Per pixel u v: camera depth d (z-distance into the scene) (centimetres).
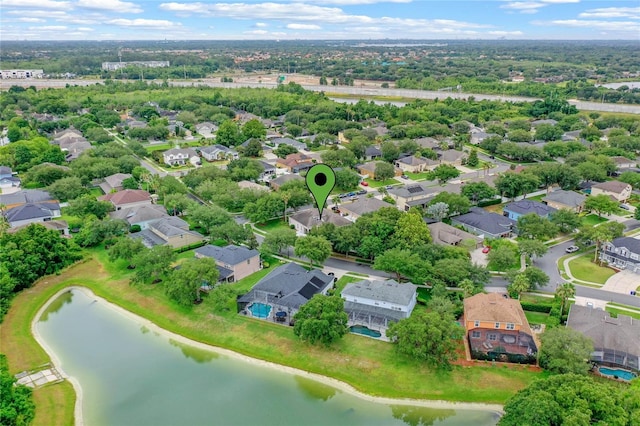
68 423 6744
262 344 8369
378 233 11062
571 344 7206
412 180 17800
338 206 14438
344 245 11112
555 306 8894
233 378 7662
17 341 8488
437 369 7538
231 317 9075
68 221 13100
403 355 7856
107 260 11312
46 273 10612
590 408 5612
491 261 10319
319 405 7081
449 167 17000
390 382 7394
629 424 5441
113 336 8794
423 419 6806
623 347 7431
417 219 11050
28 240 10438
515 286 9162
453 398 7069
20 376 7650
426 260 9875
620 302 9388
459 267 9419
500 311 8075
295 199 13962
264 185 16762
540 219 12131
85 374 7769
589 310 8425
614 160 18025
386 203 13950
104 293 10094
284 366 7875
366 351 8031
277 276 9656
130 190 14650
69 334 8844
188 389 7425
